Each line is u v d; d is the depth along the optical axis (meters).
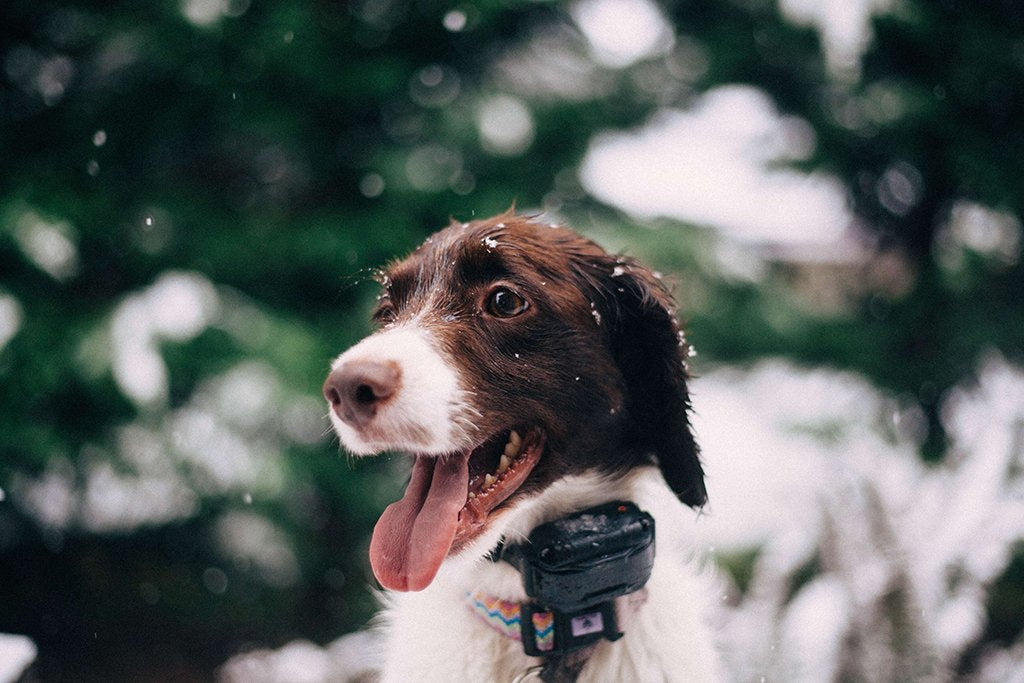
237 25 1.51
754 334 1.96
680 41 1.98
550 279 0.80
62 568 1.59
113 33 1.49
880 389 1.92
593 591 0.74
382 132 1.69
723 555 1.59
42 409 1.41
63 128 1.51
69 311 1.34
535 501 0.78
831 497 1.32
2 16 1.54
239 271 1.53
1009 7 1.93
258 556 1.55
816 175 2.01
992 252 1.95
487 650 0.77
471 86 1.71
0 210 1.31
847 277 2.34
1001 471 1.26
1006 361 1.88
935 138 1.90
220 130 1.64
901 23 1.80
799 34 1.87
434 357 0.75
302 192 1.71
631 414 0.82
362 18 1.68
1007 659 1.07
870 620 1.08
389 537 0.73
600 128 1.80
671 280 0.90
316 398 1.40
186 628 1.52
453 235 0.83
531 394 0.77
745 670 1.00
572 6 1.82
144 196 1.54
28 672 1.31
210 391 1.41
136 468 1.44
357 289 1.53
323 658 1.29
